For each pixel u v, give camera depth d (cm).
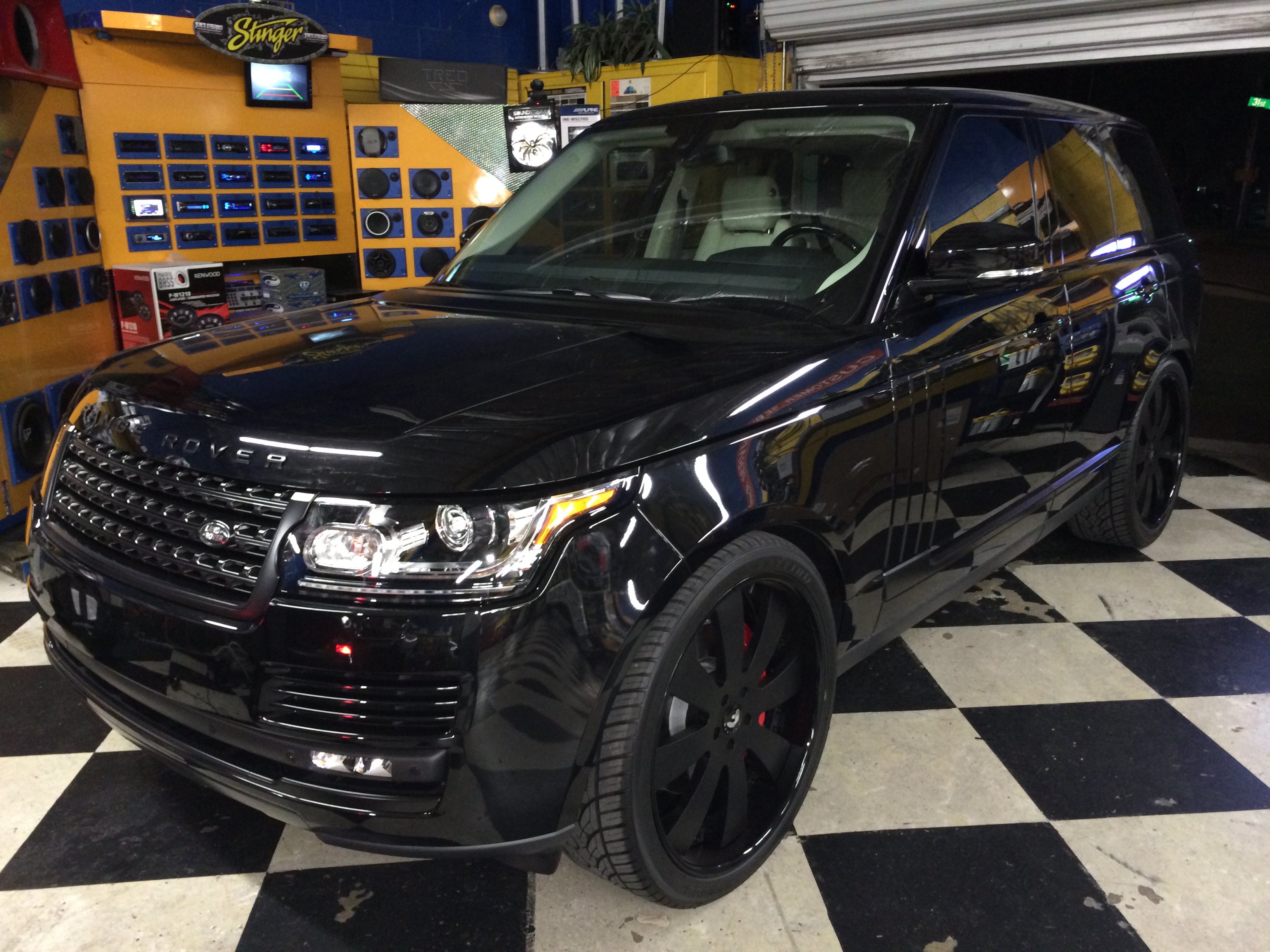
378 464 129
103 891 165
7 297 340
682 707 153
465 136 535
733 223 207
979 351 202
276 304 487
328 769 129
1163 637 267
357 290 555
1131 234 294
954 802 192
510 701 127
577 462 131
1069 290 244
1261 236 474
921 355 186
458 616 125
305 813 132
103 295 428
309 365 160
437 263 531
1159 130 491
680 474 140
